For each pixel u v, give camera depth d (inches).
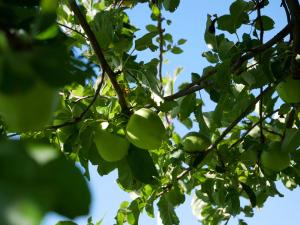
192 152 220.8
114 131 178.9
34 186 38.4
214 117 200.8
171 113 231.6
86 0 241.6
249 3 217.2
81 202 42.7
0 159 40.5
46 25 61.3
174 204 233.1
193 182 243.6
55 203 39.2
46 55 56.2
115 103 183.8
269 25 219.1
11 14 67.7
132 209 229.9
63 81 57.4
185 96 219.8
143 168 170.9
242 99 220.8
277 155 204.1
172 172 223.9
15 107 61.2
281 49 191.6
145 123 167.0
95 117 182.4
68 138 181.2
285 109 212.4
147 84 184.5
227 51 205.0
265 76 200.5
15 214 36.4
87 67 72.8
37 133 180.2
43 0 61.1
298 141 192.9
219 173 238.4
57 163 42.8
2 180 38.7
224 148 235.3
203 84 200.7
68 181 42.6
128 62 192.2
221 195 238.4
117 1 261.0
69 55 69.4
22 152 42.3
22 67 53.6
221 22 214.2
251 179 253.8
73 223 144.3
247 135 232.1
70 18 222.4
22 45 57.2
